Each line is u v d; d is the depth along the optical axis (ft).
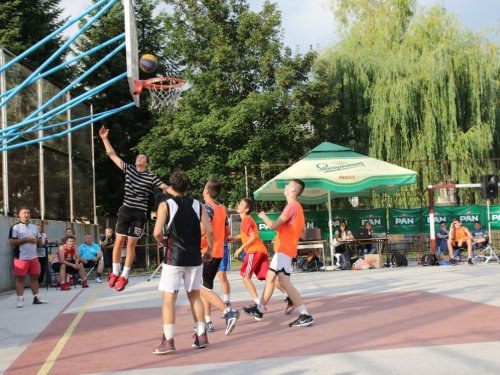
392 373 15.24
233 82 96.27
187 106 95.14
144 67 32.48
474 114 81.87
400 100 81.92
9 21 86.79
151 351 19.67
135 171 24.75
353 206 85.30
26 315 31.14
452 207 64.34
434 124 80.84
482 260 61.00
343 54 90.84
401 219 64.54
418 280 40.91
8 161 50.83
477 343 18.60
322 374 15.38
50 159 60.64
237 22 100.12
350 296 32.78
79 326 26.20
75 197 68.03
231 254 69.77
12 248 50.01
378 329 21.81
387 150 83.76
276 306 29.86
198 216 19.43
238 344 20.20
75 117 69.72
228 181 90.33
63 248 48.44
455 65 81.82
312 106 89.30
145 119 110.32
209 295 22.13
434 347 18.25
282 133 88.22
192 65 100.17
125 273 24.73
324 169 56.85
